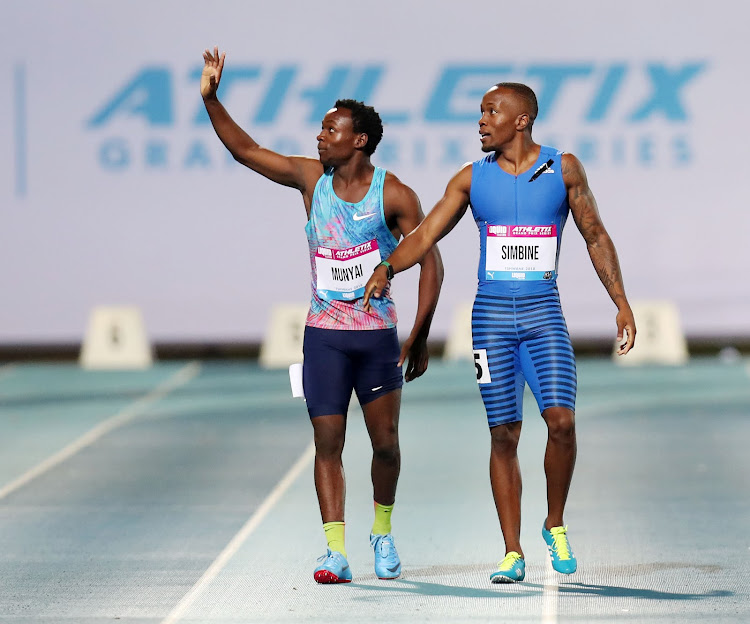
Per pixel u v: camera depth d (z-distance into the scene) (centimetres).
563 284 6500
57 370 6219
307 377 2145
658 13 6372
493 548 2398
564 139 6406
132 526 2655
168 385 5503
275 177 2225
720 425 4150
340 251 2117
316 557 2327
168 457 3597
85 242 6488
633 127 6400
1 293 6500
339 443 2142
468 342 6450
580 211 2064
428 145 6350
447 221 2078
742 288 6462
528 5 6356
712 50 6378
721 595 1989
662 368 6069
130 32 6419
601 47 6381
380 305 2128
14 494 3061
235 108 6366
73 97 6450
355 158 2109
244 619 1864
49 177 6469
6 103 6450
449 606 1927
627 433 3991
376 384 2136
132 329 6431
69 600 1997
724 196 6419
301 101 6362
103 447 3784
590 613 1875
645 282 6469
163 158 6462
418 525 2644
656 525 2625
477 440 3884
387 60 6362
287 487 3128
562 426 2041
